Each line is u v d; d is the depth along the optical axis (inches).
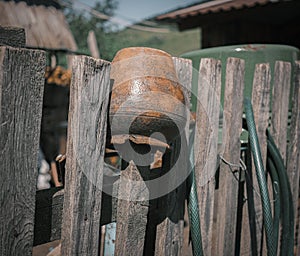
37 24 212.8
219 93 81.6
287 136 106.3
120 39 478.0
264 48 103.1
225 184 86.7
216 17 211.6
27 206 51.4
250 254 95.6
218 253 89.1
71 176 56.4
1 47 46.8
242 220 93.8
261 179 81.6
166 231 74.7
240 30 214.1
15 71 47.9
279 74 95.7
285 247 96.3
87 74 55.9
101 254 96.2
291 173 104.3
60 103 214.4
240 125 87.3
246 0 190.1
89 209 58.9
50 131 209.2
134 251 67.2
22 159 50.1
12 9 207.0
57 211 58.4
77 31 484.4
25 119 49.7
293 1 171.5
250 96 101.7
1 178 48.1
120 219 66.1
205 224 82.5
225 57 103.3
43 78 51.0
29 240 52.4
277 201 92.2
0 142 47.4
